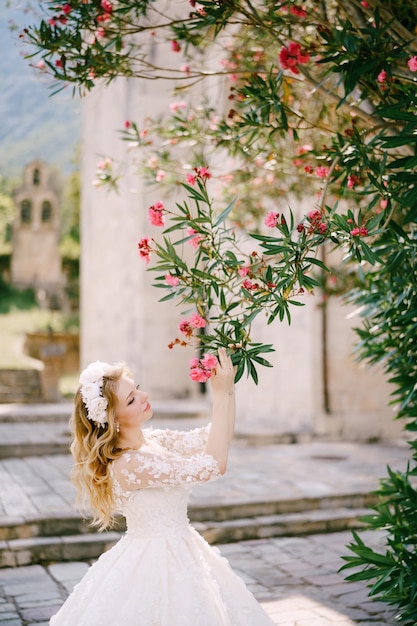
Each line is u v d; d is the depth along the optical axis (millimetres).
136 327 15273
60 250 46156
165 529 3055
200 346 3135
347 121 5414
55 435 10695
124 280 15945
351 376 11508
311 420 11344
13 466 9062
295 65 4000
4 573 5750
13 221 45781
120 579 2957
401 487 4746
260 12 5445
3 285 44094
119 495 3057
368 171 3918
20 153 78688
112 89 16484
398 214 4816
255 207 7277
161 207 3363
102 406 3051
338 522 7043
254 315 3164
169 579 2939
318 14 4375
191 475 2973
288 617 4793
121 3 4344
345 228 3357
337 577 5625
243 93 4246
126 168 15562
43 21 4113
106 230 17141
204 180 3422
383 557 4453
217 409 3053
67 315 40625
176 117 5754
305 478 8328
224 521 6910
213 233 3420
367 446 10922
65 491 7488
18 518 6250
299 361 11664
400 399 5094
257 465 9195
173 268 3344
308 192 6918
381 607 4984
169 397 15172
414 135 3205
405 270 4270
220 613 2939
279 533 6848
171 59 14812
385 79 3867
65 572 5766
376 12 3592
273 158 5562
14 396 16516
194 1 4070
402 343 4785
